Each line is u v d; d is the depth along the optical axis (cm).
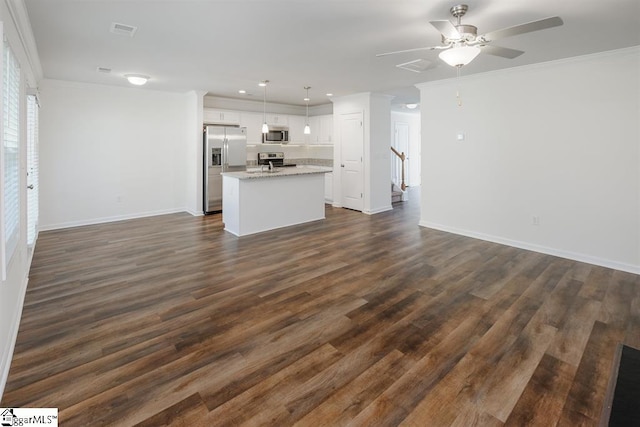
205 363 215
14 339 233
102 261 400
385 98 699
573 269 379
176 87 602
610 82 375
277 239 504
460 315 277
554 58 397
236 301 301
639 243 367
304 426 168
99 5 261
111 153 602
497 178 478
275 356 223
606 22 288
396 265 392
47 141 537
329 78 513
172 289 325
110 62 423
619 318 271
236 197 525
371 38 330
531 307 289
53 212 552
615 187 379
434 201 561
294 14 276
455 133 520
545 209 434
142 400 183
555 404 181
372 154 689
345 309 287
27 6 261
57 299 301
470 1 250
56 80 533
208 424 168
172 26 302
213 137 670
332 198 810
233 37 329
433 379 201
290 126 833
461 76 493
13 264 250
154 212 664
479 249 453
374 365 214
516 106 450
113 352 225
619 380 115
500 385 196
